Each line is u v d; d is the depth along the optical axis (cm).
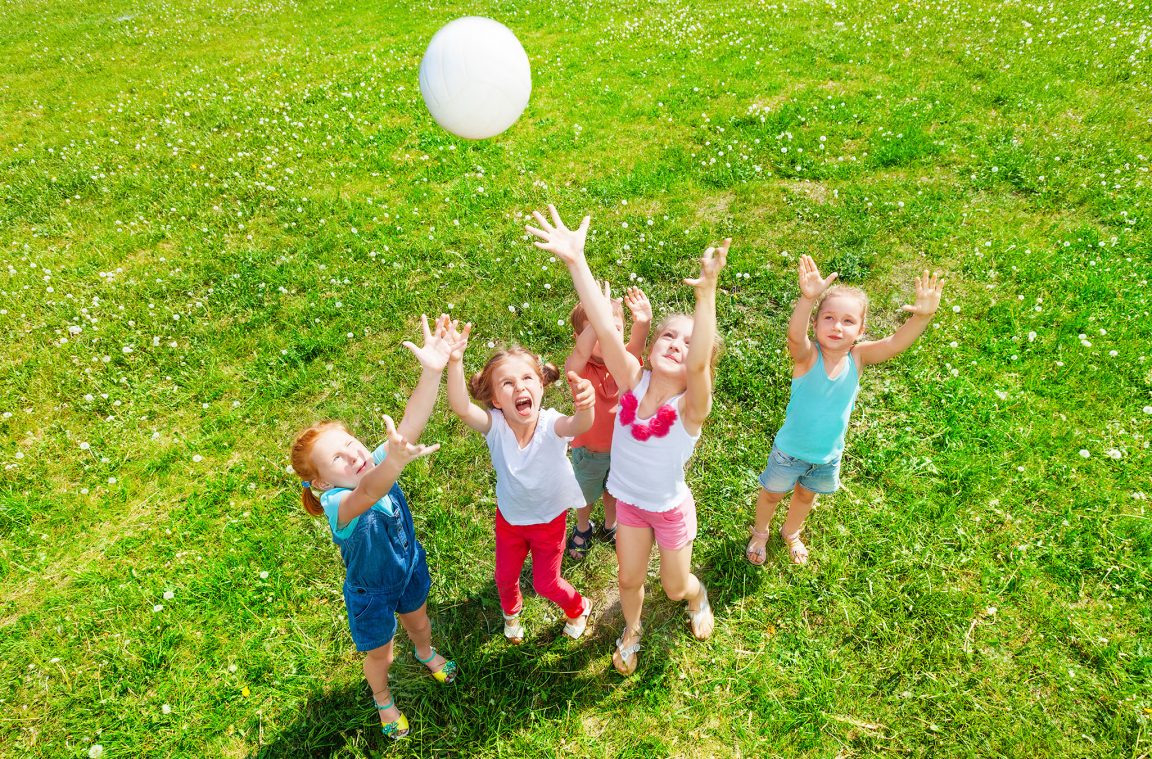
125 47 1365
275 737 308
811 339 300
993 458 395
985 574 340
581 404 252
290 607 358
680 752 294
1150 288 501
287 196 738
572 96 917
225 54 1273
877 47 966
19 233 714
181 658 339
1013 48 924
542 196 695
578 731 303
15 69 1277
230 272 622
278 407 479
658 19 1186
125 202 752
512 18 1291
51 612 362
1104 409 415
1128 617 319
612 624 345
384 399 477
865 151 720
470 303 556
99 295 600
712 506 393
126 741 309
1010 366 452
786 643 326
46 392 500
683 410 264
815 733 291
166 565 383
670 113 845
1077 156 675
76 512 416
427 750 301
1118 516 357
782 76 909
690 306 533
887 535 365
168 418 480
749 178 690
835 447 309
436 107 293
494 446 285
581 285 261
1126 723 282
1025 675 303
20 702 325
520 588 364
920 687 303
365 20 1405
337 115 940
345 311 558
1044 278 523
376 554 260
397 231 657
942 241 577
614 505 368
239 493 423
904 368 459
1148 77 816
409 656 337
